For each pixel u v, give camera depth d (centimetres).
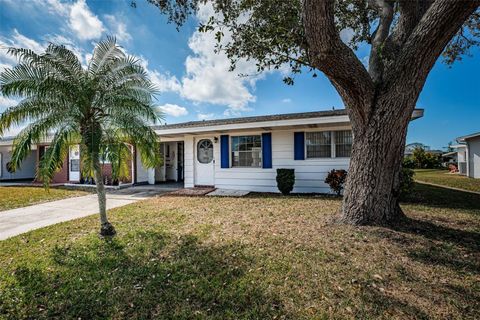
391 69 402
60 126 431
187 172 1108
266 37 484
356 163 434
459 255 316
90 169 467
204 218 532
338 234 391
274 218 512
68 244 396
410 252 325
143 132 481
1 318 224
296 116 888
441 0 342
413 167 2975
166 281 277
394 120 401
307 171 912
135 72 471
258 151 989
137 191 1012
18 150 402
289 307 228
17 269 311
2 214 627
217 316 218
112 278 285
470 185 1109
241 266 304
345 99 423
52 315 227
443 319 206
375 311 218
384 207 424
